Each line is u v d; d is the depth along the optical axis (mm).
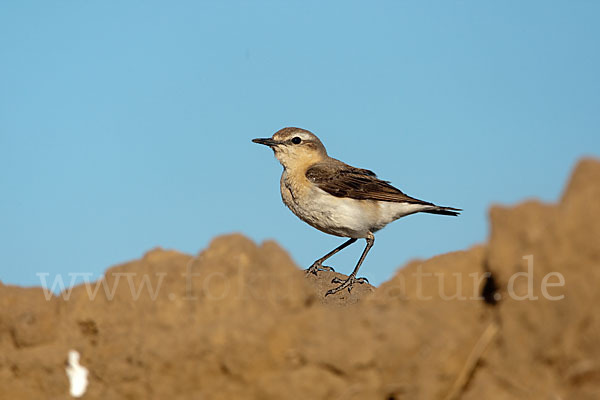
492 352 10266
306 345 10469
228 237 11844
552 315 9633
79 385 12117
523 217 10586
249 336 10508
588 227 9719
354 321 10617
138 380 11297
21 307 13008
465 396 10078
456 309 11156
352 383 10344
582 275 9539
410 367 10328
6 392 12398
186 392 10797
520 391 9773
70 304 12602
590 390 9266
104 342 11992
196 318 11172
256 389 10500
